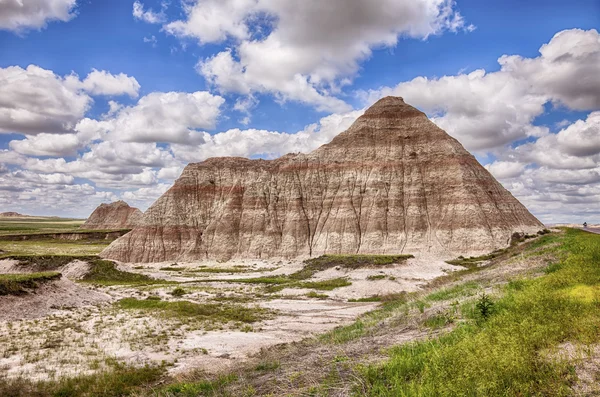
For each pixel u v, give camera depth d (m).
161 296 48.97
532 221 110.69
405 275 59.97
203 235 120.12
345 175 120.31
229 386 14.21
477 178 112.81
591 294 13.30
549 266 23.20
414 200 110.50
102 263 75.38
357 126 130.38
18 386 16.61
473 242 98.25
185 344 25.38
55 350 22.75
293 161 129.50
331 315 37.41
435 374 9.45
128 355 22.36
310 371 13.18
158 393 15.54
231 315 36.34
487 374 8.41
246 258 112.12
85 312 35.47
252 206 122.88
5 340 24.52
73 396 16.27
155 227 120.00
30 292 35.91
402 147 121.56
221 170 139.88
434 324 16.70
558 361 8.73
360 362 12.75
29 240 162.75
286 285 58.75
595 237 32.78
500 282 24.12
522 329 10.77
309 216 117.00
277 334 28.97
